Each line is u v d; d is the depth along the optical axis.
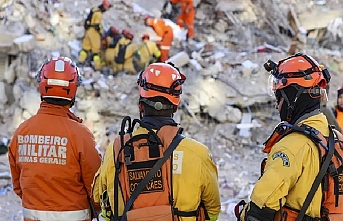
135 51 23.36
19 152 7.69
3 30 22.80
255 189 6.35
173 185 6.54
